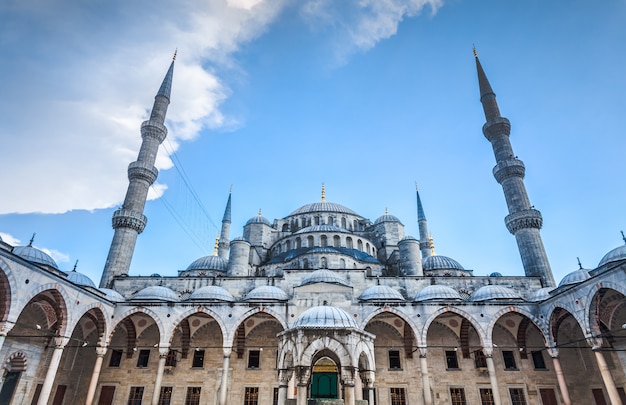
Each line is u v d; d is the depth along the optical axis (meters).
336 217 58.72
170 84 55.84
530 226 43.75
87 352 35.12
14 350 26.86
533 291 39.59
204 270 46.62
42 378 29.61
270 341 35.84
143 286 40.50
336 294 32.91
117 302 32.31
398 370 34.28
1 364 25.67
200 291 35.47
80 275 34.16
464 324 34.84
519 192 46.16
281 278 39.94
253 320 36.09
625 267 22.81
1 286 21.56
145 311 31.98
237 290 39.69
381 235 55.19
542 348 32.25
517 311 31.62
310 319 16.28
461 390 33.53
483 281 40.25
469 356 34.81
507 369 34.16
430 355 34.94
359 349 15.81
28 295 22.89
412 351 34.84
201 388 34.16
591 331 25.80
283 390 15.65
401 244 44.91
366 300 34.25
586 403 32.28
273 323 36.44
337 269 40.31
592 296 25.67
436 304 31.97
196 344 35.94
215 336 36.28
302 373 14.84
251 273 47.66
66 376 32.47
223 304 32.41
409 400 33.09
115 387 34.06
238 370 34.69
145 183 47.72
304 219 58.88
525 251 43.16
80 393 33.66
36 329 26.47
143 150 49.31
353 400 14.34
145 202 47.38
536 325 31.36
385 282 39.91
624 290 22.83
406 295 39.25
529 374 33.81
